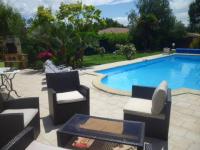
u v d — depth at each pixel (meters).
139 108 3.85
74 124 3.24
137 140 2.82
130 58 16.17
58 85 5.03
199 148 3.54
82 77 9.12
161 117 3.66
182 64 16.36
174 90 6.55
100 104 5.60
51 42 11.98
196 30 33.28
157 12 28.27
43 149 2.58
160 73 13.22
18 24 17.45
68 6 18.42
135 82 10.86
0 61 15.46
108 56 18.59
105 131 3.05
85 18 18.95
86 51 20.11
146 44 27.08
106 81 9.81
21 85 7.99
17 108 3.86
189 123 4.41
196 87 10.12
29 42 12.70
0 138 2.91
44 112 5.15
